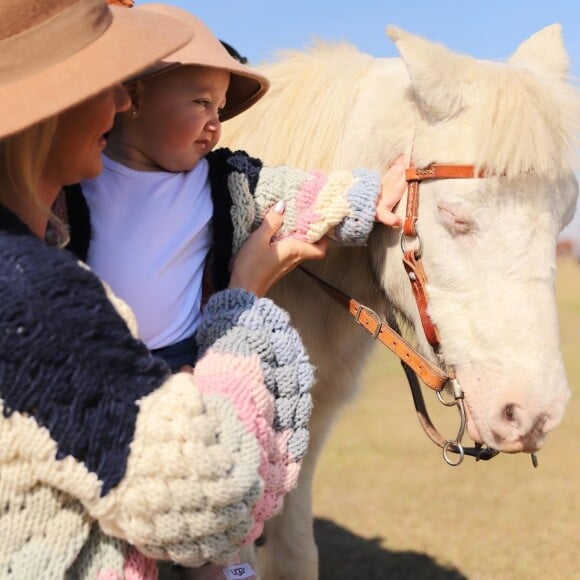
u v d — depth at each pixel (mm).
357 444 5512
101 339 1056
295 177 1735
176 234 1549
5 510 1076
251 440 1143
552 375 1762
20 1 1043
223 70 1664
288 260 1686
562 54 2121
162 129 1576
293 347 1368
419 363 1968
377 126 2016
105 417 1044
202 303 1663
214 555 1134
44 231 1177
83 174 1184
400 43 1859
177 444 1052
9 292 1022
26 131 1085
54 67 1068
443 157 1852
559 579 3273
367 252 2152
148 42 1138
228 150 1755
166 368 1119
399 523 3932
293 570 2625
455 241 1859
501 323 1795
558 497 4309
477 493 4395
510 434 1780
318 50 2307
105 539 1165
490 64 1933
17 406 1029
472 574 3336
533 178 1796
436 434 2133
